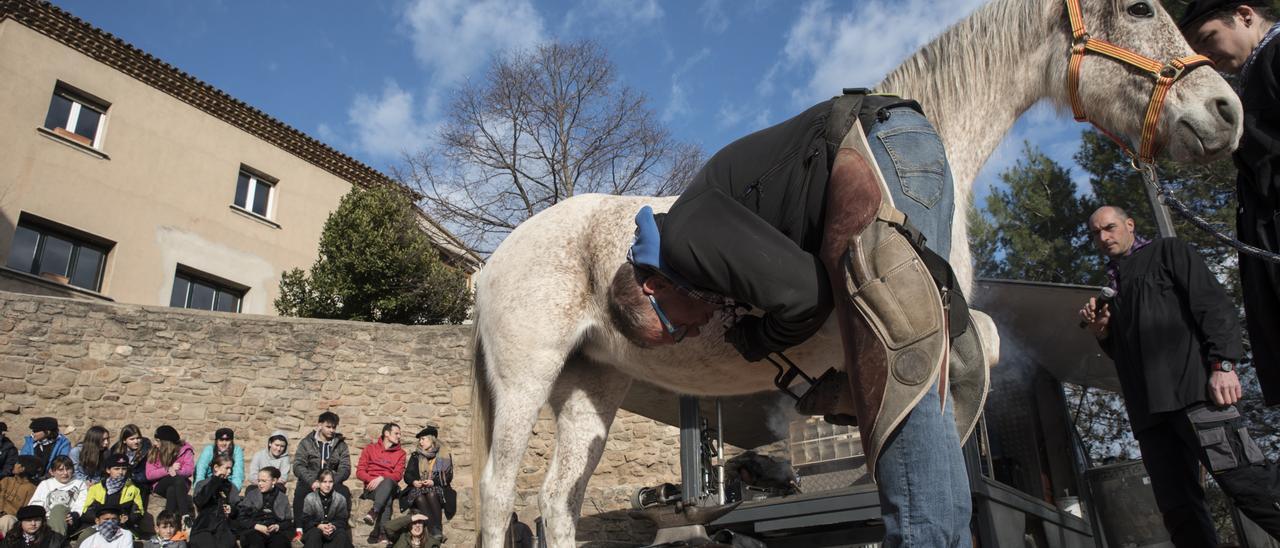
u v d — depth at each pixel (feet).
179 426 45.27
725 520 17.56
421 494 34.40
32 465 33.40
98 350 45.03
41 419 36.35
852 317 6.10
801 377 8.74
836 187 6.47
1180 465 10.69
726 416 22.90
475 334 12.21
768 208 7.12
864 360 5.93
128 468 32.40
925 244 6.19
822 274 6.56
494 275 11.76
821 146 6.89
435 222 82.89
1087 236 53.62
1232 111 7.54
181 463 35.22
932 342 5.70
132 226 67.10
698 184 7.72
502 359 11.07
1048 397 20.92
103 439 34.45
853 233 6.15
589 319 10.76
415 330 49.65
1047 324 19.06
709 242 6.63
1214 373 9.84
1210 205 42.50
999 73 8.68
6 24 62.39
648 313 9.52
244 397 46.60
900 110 7.00
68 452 36.70
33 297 44.47
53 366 43.88
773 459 22.09
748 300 6.64
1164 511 10.78
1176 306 10.42
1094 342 19.63
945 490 5.60
